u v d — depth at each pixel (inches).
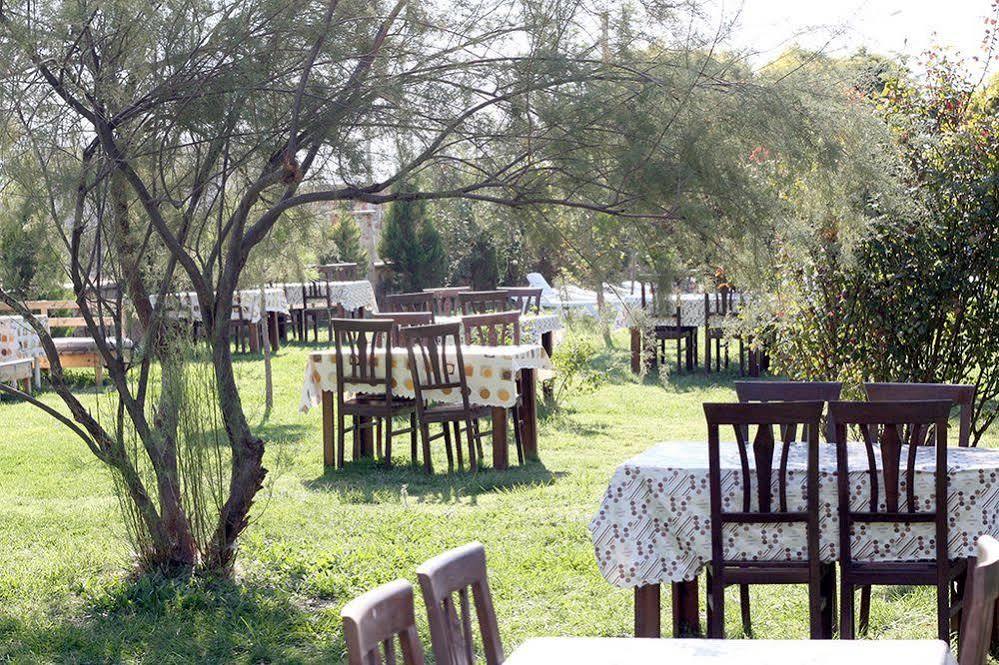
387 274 957.2
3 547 305.9
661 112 222.7
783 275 324.2
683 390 623.5
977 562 110.8
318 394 431.2
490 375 413.7
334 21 238.1
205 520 265.9
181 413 259.9
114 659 219.0
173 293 263.1
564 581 261.3
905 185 307.4
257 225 260.5
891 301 324.8
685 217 223.1
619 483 203.8
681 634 217.5
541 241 243.0
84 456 447.2
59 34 227.5
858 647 113.2
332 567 276.5
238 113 240.2
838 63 233.5
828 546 197.9
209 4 236.8
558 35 230.7
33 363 649.6
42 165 233.6
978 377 328.2
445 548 292.4
